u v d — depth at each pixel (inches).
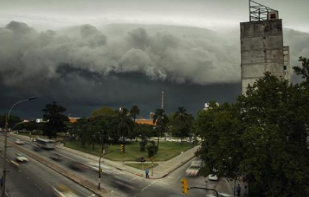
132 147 4576.8
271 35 2551.7
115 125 4247.0
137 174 2554.1
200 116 1995.6
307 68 1674.5
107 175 2481.5
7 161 3068.4
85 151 4055.1
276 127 1556.3
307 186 1658.5
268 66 2532.0
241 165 1566.2
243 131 1707.7
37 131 7637.8
